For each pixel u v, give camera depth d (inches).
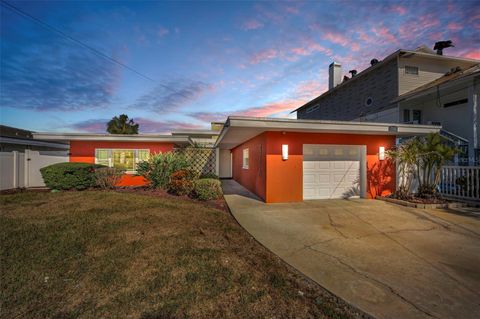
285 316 82.0
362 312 84.8
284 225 192.7
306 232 175.8
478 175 264.8
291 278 110.2
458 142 357.1
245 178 421.7
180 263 118.9
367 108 499.5
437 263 125.0
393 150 303.0
